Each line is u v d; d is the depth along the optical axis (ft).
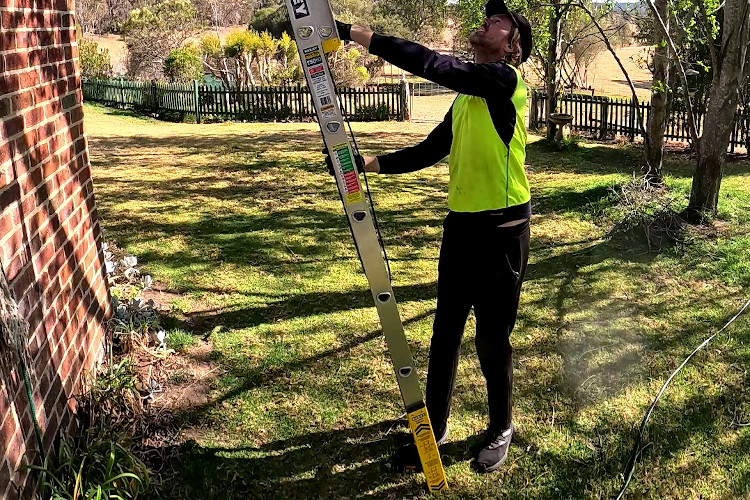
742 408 11.30
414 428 9.18
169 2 88.17
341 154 8.07
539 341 13.83
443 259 9.28
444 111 66.33
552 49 42.83
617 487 9.50
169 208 25.05
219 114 61.87
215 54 78.69
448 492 9.46
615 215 21.88
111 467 8.45
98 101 71.26
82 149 11.36
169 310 15.35
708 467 9.87
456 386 12.16
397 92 59.47
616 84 76.54
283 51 77.66
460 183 8.86
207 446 10.44
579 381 12.27
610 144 41.45
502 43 8.60
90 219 11.65
